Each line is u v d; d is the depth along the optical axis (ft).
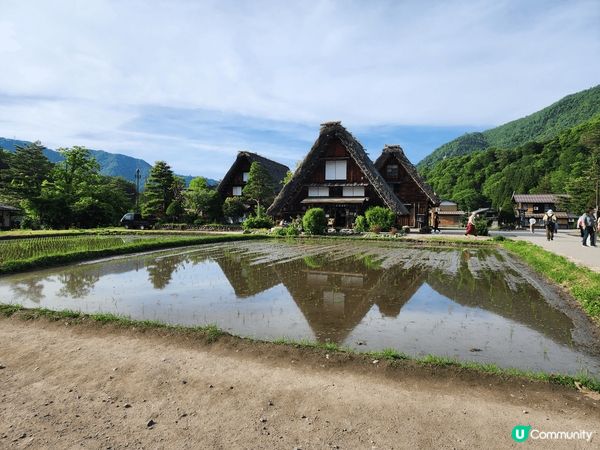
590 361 13.24
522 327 16.96
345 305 20.63
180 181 127.03
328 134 89.20
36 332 15.89
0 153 155.43
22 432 8.96
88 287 25.44
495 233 93.09
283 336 15.57
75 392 10.88
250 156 119.75
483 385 11.10
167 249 49.29
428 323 17.48
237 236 64.39
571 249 42.57
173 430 9.04
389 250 48.55
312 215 73.15
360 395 10.61
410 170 98.32
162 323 16.42
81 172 124.06
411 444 8.45
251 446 8.41
